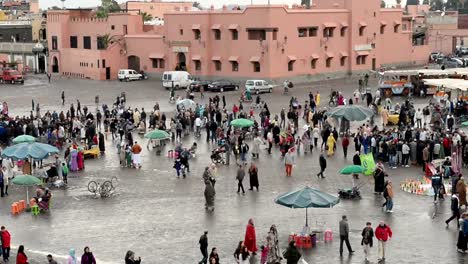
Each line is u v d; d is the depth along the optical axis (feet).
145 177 149.28
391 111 208.13
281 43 303.07
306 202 101.45
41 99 274.16
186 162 150.61
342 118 172.24
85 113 217.77
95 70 344.49
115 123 193.47
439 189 126.41
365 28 335.88
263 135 187.01
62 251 103.71
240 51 308.81
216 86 285.23
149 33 354.33
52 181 142.72
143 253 102.06
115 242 107.24
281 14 301.84
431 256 98.27
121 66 347.56
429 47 402.93
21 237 110.42
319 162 153.38
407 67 362.74
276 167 155.84
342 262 96.84
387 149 155.33
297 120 199.21
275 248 95.76
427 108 210.38
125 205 127.65
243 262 94.07
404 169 151.12
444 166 140.87
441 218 115.44
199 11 320.29
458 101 208.03
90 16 375.86
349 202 126.11
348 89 286.66
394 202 125.49
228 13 310.24
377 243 104.32
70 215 121.90
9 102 266.77
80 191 138.21
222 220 116.88
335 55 326.44
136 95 279.69
